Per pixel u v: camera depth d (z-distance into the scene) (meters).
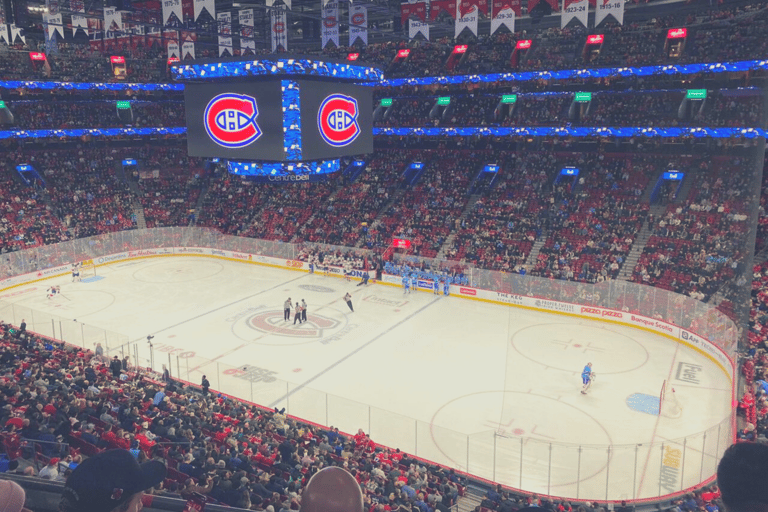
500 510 14.26
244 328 35.56
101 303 40.25
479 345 32.88
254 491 13.56
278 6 34.16
